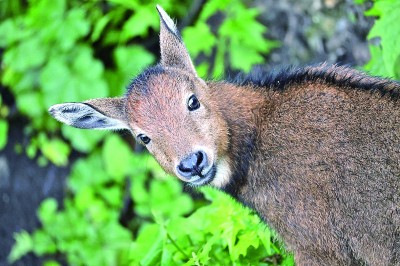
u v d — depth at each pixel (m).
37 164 16.31
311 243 8.79
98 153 15.69
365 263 8.65
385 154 8.41
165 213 14.19
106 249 15.09
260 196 9.00
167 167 9.07
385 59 10.12
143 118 9.03
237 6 14.26
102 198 15.61
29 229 16.00
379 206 8.41
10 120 16.38
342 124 8.63
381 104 8.56
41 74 14.95
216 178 9.23
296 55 14.36
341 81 8.85
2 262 15.93
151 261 9.54
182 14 14.98
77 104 9.67
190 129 8.92
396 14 10.20
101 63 14.84
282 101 9.01
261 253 9.59
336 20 14.10
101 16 15.28
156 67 9.41
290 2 14.55
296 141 8.77
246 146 9.04
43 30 15.11
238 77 9.57
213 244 9.70
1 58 16.41
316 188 8.63
